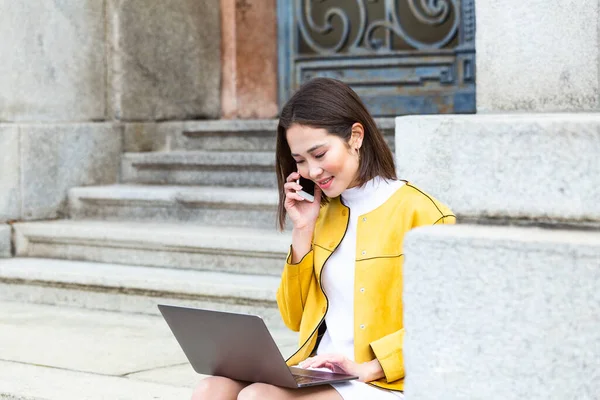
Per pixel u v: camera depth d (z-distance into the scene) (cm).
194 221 897
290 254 394
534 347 299
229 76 1130
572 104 614
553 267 295
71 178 979
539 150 309
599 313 291
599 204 302
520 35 628
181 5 1083
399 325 376
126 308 780
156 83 1059
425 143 587
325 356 365
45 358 615
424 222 376
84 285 798
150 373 575
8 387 541
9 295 841
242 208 865
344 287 383
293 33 1134
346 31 1103
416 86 1070
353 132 382
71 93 989
